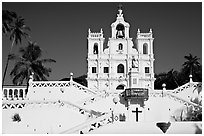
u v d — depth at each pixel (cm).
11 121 3072
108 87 5888
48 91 4038
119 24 6231
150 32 6088
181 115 3669
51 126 3095
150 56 6044
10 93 4122
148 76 5981
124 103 3762
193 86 4047
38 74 5794
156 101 3753
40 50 5862
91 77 5941
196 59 6638
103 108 3738
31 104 3131
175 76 7188
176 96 3762
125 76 5947
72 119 3128
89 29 6059
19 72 5641
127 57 6028
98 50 6050
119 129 2755
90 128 2728
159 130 2794
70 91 4034
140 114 3716
